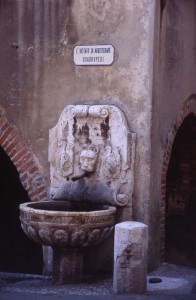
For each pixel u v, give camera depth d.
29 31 10.11
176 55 10.45
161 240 10.00
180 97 10.71
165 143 10.08
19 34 10.17
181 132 11.83
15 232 13.30
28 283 9.25
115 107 9.47
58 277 9.05
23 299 8.34
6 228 13.33
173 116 10.39
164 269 9.70
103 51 9.66
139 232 8.37
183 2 10.73
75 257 9.04
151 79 9.43
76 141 9.66
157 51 9.59
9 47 10.22
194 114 11.48
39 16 10.05
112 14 9.62
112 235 9.48
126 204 9.41
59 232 8.70
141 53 9.48
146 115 9.45
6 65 10.24
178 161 12.12
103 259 9.52
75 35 9.83
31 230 8.90
